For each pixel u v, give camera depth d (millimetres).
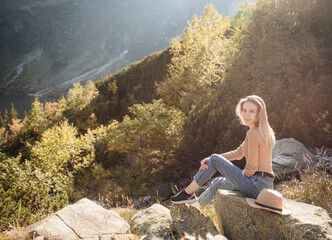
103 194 10281
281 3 11047
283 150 5926
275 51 9797
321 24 9625
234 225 2102
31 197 5547
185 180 9164
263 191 1960
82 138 14336
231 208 2115
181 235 2148
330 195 2998
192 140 9461
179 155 9773
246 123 2182
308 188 3232
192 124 10188
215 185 2559
